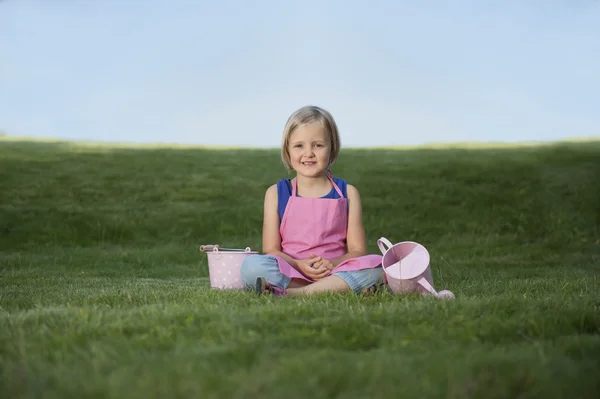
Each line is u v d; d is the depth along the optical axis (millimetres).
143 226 8242
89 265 5879
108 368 1659
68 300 3191
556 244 7504
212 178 10977
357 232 3631
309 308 2480
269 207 3648
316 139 3582
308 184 3686
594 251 7027
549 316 2279
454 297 3041
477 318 2334
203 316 2297
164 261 6328
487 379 1540
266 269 3199
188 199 9648
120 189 10000
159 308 2537
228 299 2932
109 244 7629
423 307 2498
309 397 1413
